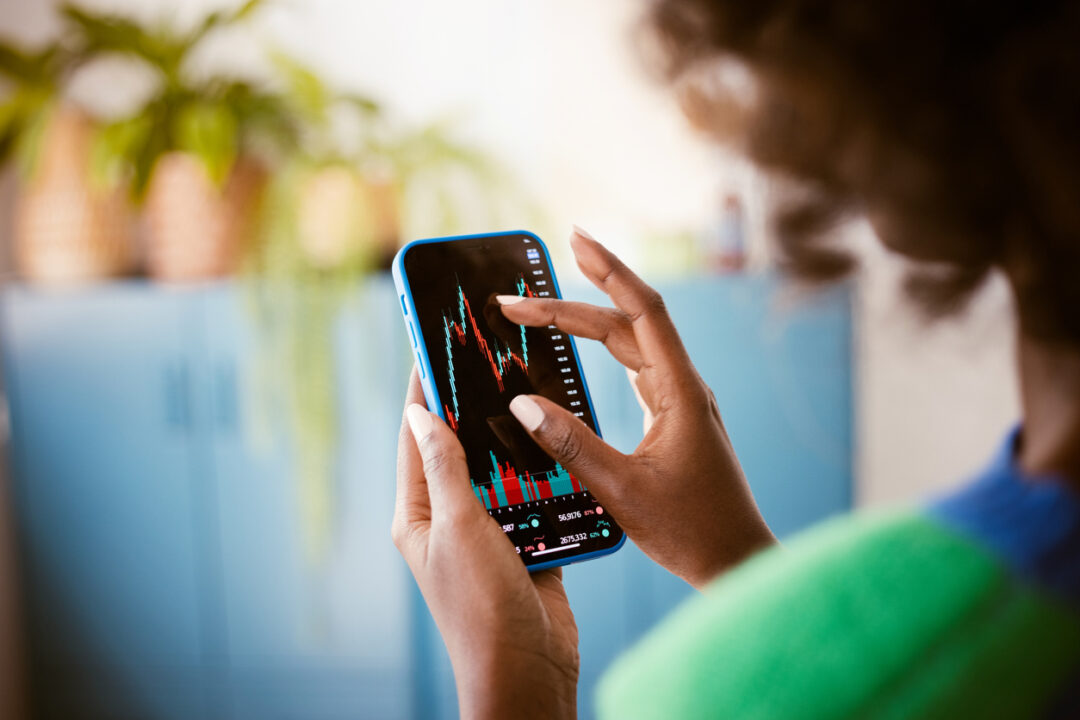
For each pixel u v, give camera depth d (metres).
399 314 1.72
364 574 1.80
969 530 0.23
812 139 0.25
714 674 0.24
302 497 1.73
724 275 1.75
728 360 1.74
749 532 0.53
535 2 1.93
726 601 0.26
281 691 1.84
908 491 1.91
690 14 0.27
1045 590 0.21
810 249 0.28
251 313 1.68
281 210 1.66
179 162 1.72
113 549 1.83
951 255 0.25
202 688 1.85
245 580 1.82
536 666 0.44
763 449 1.76
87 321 1.77
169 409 1.78
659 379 0.54
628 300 0.55
